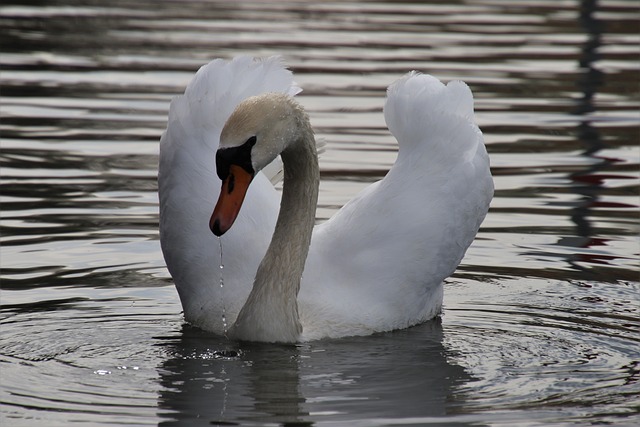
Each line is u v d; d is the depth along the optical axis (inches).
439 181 498.0
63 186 671.8
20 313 488.1
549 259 572.1
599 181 697.0
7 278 528.4
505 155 754.8
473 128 514.9
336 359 444.5
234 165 434.3
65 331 470.0
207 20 1289.4
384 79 968.9
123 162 726.5
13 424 371.9
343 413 384.2
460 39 1177.4
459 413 384.2
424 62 1045.8
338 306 476.7
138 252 571.2
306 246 464.4
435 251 490.6
